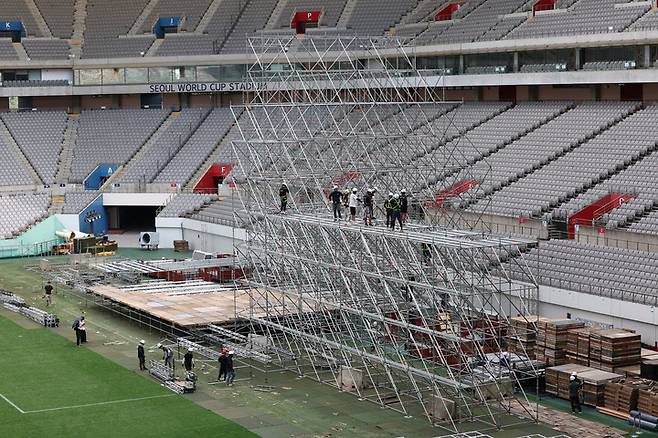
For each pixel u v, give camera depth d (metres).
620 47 88.06
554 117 92.44
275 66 118.69
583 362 55.66
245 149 110.06
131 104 127.69
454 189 77.94
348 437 47.88
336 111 103.75
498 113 98.56
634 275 63.84
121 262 90.31
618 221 71.25
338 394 55.41
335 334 60.75
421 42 108.25
